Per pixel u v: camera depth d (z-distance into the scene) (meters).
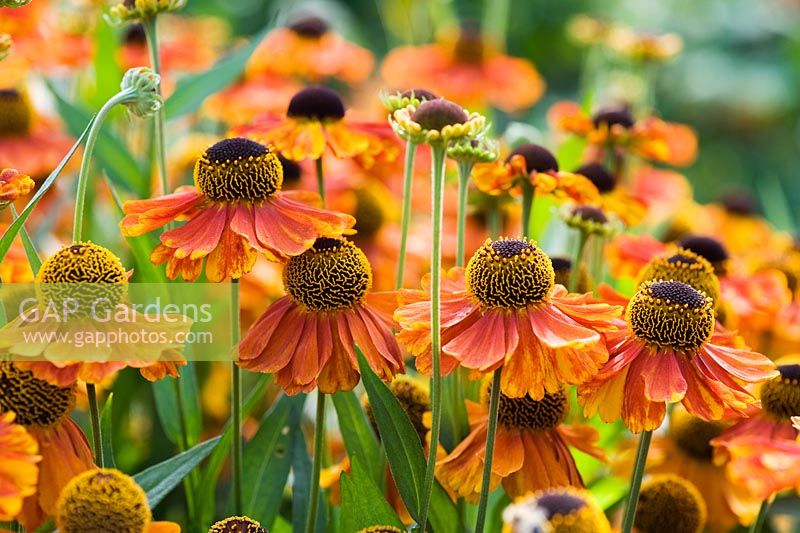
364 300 0.64
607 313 0.62
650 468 0.72
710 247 0.76
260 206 0.63
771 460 0.65
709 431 0.72
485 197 0.78
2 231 0.68
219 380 0.81
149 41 0.70
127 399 0.76
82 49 0.88
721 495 0.72
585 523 0.56
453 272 0.64
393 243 0.82
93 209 0.81
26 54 0.83
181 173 0.85
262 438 0.68
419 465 0.62
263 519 0.67
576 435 0.66
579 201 0.70
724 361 0.62
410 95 0.66
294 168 0.79
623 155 0.87
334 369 0.62
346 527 0.62
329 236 0.63
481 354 0.61
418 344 0.61
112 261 0.60
